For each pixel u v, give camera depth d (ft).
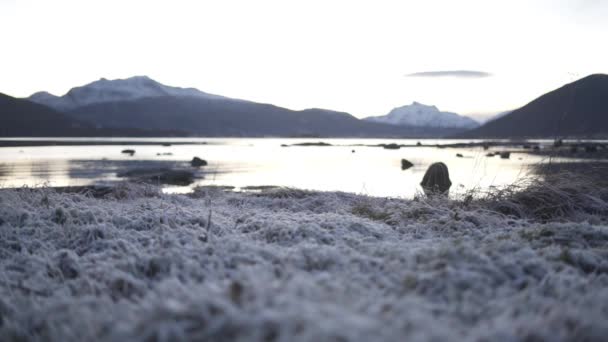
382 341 6.89
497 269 11.49
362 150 268.21
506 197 25.62
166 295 9.59
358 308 8.27
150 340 7.42
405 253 13.80
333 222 19.16
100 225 17.90
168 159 157.99
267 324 7.18
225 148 295.69
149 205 24.09
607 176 30.09
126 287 11.64
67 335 9.01
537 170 29.73
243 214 22.72
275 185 69.26
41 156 168.55
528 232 17.02
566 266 12.28
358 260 12.96
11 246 16.83
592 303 9.57
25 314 10.57
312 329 6.86
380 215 23.91
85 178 84.17
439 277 10.82
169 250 14.46
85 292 11.74
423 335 7.10
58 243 17.02
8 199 22.86
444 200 26.53
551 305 9.41
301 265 12.68
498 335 7.71
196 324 7.59
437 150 265.13
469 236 18.06
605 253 13.97
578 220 22.48
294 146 359.66
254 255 13.74
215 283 10.28
